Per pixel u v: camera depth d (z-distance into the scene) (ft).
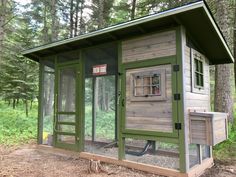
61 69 20.10
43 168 15.14
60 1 52.24
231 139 20.75
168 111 13.39
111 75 21.67
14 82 37.29
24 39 39.04
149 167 14.05
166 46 13.76
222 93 23.58
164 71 13.69
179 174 12.76
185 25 13.66
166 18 13.02
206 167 15.11
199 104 15.19
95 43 17.61
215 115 12.94
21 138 25.21
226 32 23.17
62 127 19.40
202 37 15.11
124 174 13.83
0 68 34.91
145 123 14.30
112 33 15.58
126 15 48.75
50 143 20.72
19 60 36.78
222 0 23.54
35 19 48.88
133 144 19.99
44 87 21.79
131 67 15.20
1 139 23.91
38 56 22.22
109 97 22.44
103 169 14.34
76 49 18.89
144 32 14.71
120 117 15.53
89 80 21.93
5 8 32.91
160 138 13.57
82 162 16.67
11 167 15.24
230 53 17.87
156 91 14.01
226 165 16.02
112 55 18.99
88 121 22.39
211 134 12.41
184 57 13.28
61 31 54.03
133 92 14.90
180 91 12.97
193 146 15.15
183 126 12.75
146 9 40.04
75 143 18.39
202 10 11.94
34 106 50.49
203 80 16.42
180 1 31.65
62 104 19.62
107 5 46.37
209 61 19.25
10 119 32.60
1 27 31.24
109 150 19.34
